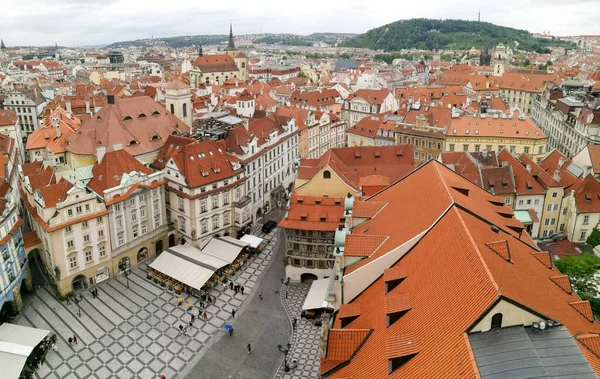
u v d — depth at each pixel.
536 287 49.59
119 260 108.81
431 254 53.97
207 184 115.00
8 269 91.75
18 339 82.50
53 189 96.62
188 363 83.31
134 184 108.19
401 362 44.22
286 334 90.69
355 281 61.75
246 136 136.38
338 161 118.12
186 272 104.12
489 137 156.88
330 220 102.50
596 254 102.00
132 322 93.75
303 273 106.88
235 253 112.00
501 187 116.75
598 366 41.00
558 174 120.00
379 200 78.00
